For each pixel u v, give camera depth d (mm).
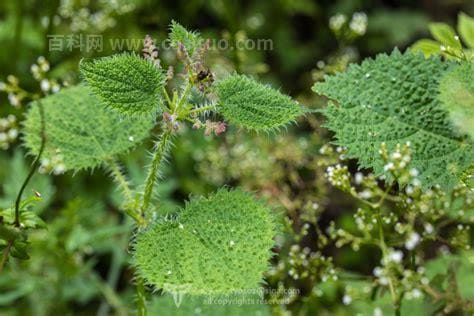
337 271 748
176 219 633
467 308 692
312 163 905
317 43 1324
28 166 878
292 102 619
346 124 654
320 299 828
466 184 651
